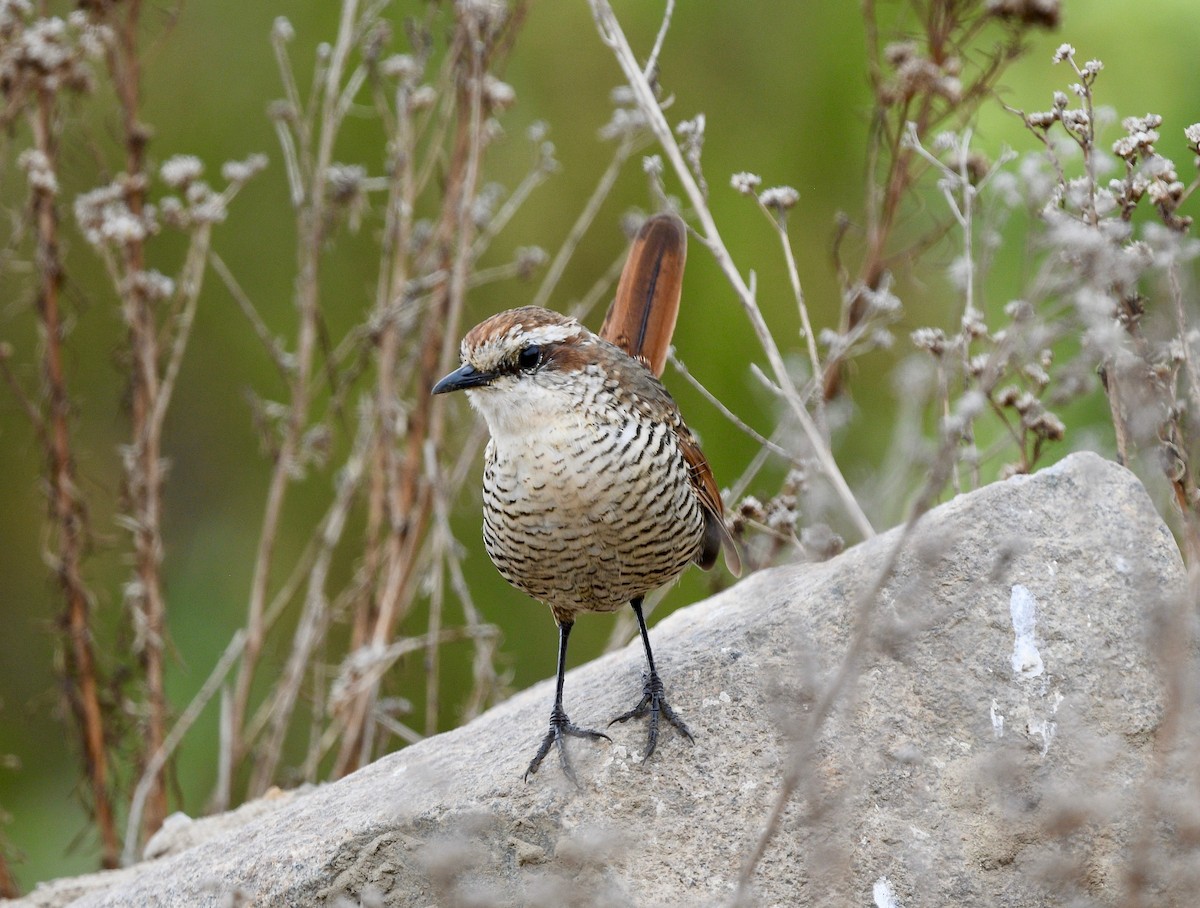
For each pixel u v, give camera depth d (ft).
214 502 55.16
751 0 54.60
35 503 54.44
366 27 46.14
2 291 52.75
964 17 36.60
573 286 54.60
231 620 53.36
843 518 33.60
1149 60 46.11
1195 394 25.99
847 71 53.11
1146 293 30.07
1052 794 24.31
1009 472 31.27
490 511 27.81
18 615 54.85
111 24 42.50
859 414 41.98
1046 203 32.68
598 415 26.71
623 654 32.63
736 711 26.43
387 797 26.66
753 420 50.90
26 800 53.62
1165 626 23.03
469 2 40.24
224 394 54.80
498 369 26.76
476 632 40.11
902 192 37.01
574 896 24.41
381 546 43.45
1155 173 28.22
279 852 25.85
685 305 51.98
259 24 54.90
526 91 54.80
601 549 27.14
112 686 41.70
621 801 25.41
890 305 34.94
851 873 24.47
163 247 54.19
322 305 54.13
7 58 39.27
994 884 24.47
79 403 45.32
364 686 39.86
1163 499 27.37
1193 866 24.08
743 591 33.65
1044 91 46.47
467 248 40.45
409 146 42.63
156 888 27.37
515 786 25.66
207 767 49.39
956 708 25.81
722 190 53.21
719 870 24.66
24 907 31.22
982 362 29.89
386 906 24.88
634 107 47.67
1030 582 26.53
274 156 54.29
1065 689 25.79
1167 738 22.41
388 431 41.65
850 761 25.38
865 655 26.32
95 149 42.19
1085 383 30.19
